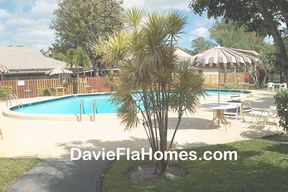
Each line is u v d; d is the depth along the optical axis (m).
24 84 29.91
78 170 7.66
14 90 29.23
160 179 7.05
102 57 7.38
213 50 12.48
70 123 14.53
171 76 7.01
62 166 7.99
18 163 8.13
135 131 12.23
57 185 6.72
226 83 36.97
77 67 33.84
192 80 7.01
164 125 7.31
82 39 44.75
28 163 8.13
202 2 6.41
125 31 7.11
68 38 46.88
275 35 5.23
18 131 12.79
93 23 43.78
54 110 24.06
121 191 6.24
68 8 45.59
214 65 13.09
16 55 40.31
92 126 13.63
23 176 7.28
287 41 6.39
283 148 9.16
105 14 43.84
